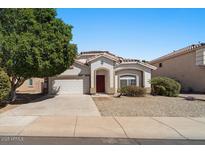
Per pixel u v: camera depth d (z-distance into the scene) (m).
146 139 8.91
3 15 21.06
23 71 19.89
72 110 16.12
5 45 19.09
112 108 17.14
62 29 22.89
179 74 35.91
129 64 31.11
